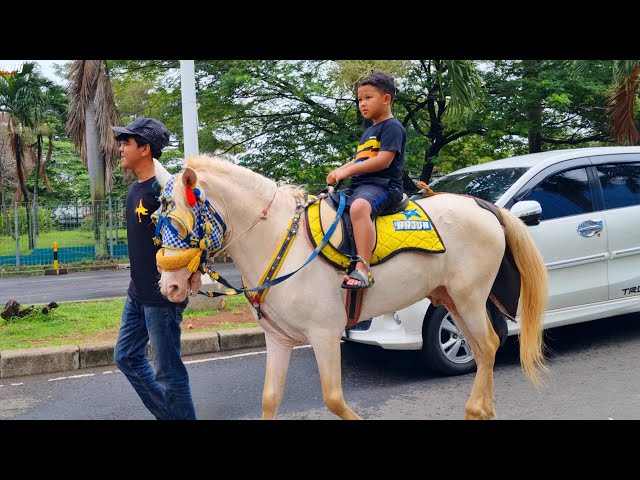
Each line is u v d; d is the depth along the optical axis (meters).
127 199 3.63
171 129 15.21
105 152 17.59
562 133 15.23
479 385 3.93
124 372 3.83
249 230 3.24
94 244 18.39
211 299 7.95
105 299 9.56
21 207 20.14
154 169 3.38
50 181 33.38
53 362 5.86
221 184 3.17
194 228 2.98
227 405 4.69
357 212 3.28
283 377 3.37
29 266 17.50
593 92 12.59
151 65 14.79
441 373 5.21
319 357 3.23
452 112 10.88
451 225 3.75
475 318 3.87
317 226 3.28
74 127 17.81
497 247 3.89
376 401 4.62
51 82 23.41
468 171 6.34
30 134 24.06
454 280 3.79
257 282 3.27
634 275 5.91
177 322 3.65
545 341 6.22
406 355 5.98
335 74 11.95
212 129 13.41
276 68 12.30
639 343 5.98
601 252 5.69
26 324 7.33
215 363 5.98
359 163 3.39
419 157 13.16
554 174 5.66
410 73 12.83
